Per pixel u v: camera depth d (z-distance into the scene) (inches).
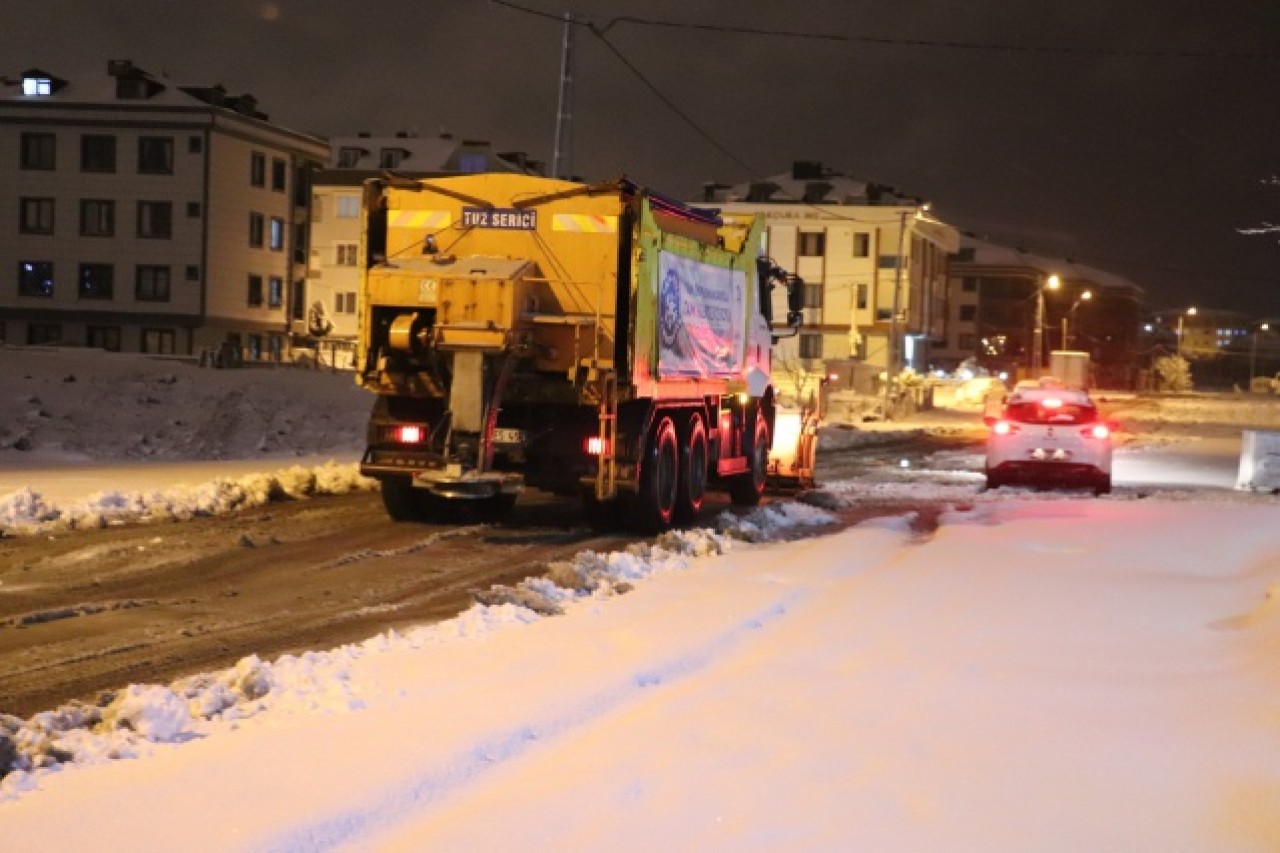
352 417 1255.5
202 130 2561.5
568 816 236.1
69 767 253.6
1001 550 580.1
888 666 358.0
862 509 819.4
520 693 315.6
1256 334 7367.1
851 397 2400.3
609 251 621.6
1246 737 281.1
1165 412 2876.5
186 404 1184.2
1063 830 232.4
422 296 612.1
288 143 2795.3
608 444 629.0
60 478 807.7
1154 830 232.1
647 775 259.3
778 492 924.6
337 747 267.6
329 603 450.0
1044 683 339.0
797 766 266.2
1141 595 471.5
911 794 250.1
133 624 406.9
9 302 2608.3
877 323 3496.6
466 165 3521.2
